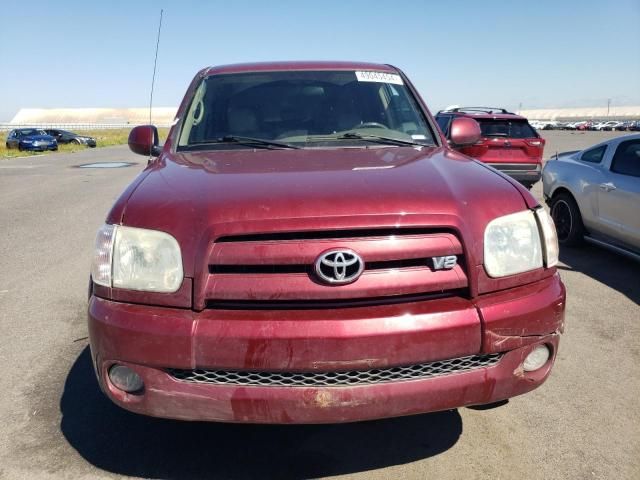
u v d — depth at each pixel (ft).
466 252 7.01
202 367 6.70
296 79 12.14
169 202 7.39
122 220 7.36
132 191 8.00
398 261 6.91
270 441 9.11
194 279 6.81
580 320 14.29
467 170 8.64
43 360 12.01
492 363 7.23
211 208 7.03
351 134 10.87
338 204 6.98
